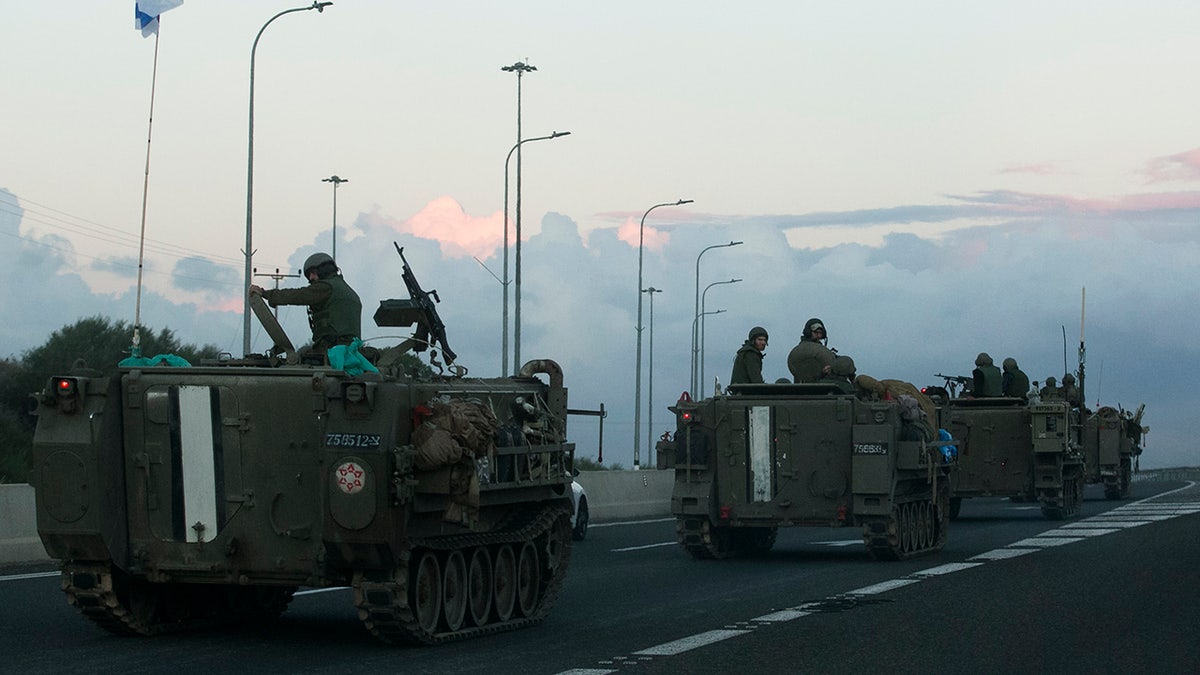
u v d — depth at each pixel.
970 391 33.88
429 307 14.05
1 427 40.09
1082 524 28.94
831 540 26.73
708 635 12.88
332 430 11.69
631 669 10.96
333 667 11.06
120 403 12.25
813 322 23.22
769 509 21.62
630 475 37.03
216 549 12.15
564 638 12.80
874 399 22.55
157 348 54.88
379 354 13.61
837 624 13.63
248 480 12.08
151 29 19.02
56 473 12.02
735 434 21.75
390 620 11.86
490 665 11.16
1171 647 12.05
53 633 13.05
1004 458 31.81
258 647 12.19
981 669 10.99
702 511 21.52
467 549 13.03
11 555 20.03
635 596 16.47
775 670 10.94
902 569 19.70
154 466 12.20
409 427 11.90
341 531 11.61
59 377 12.04
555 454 14.62
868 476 20.83
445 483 11.83
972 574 18.55
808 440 21.48
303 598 16.16
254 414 12.02
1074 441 32.75
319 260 13.49
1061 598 15.61
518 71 48.59
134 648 12.10
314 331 13.46
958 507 33.16
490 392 13.62
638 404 61.41
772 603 15.56
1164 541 23.39
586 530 28.70
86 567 12.25
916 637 12.70
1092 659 11.45
